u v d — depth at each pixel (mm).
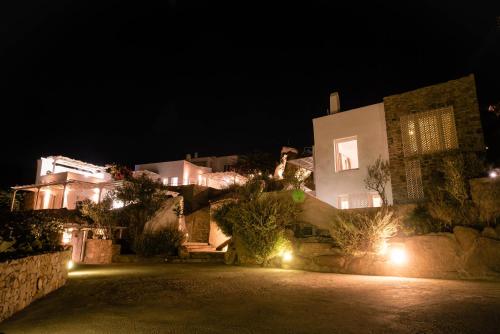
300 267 11508
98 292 7680
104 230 18844
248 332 4320
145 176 21000
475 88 13961
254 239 12984
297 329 4375
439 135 14484
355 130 16875
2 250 6512
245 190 16875
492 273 8156
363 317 4797
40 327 4840
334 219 12664
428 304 5402
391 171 15375
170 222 20312
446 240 9141
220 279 9125
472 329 4078
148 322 4922
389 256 9703
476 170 11477
